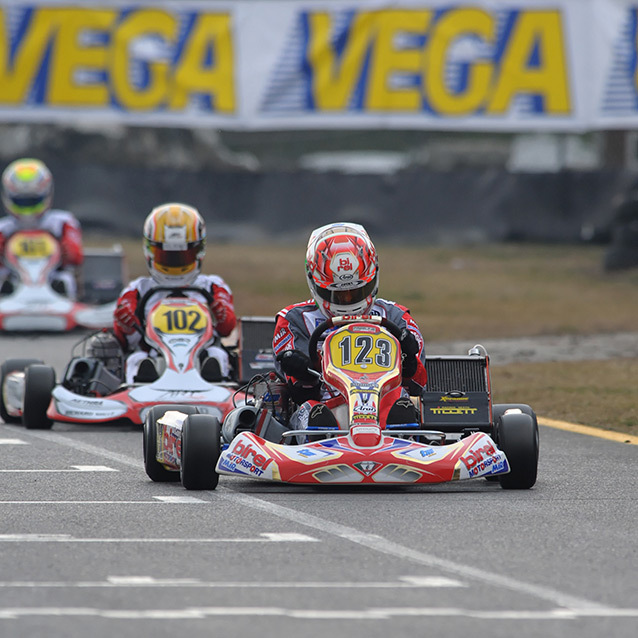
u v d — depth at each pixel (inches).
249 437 1111.0
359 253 1179.3
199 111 3882.9
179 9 3863.2
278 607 739.4
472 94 3897.6
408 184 4382.4
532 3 3887.8
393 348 1153.4
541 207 4362.7
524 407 1208.2
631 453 1402.6
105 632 685.9
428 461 1083.3
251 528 967.0
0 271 2758.4
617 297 3334.2
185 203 4384.8
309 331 1203.2
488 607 740.0
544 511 1040.2
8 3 3818.9
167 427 1170.0
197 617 716.7
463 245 4372.5
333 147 6481.3
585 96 3900.1
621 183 4301.2
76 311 2637.8
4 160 4370.1
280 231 4397.1
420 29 3892.7
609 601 755.4
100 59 3853.3
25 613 723.4
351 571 828.0
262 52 3892.7
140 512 1032.2
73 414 1531.7
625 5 3892.7
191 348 1563.7
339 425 1145.4
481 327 2760.8
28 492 1132.5
